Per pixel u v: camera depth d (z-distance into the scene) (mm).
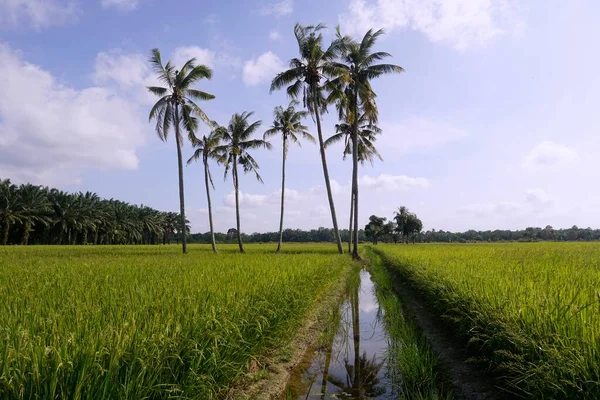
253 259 15500
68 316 4223
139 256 20016
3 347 3010
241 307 5602
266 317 6109
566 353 3617
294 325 7480
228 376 4570
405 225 79312
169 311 4699
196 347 4004
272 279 8352
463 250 23453
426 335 7301
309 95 23781
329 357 6453
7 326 3723
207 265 12125
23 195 52875
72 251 29172
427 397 4625
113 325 3955
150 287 6793
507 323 4742
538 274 8305
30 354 2982
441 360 5867
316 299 10625
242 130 32281
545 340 3996
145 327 3904
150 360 3453
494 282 7012
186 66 23469
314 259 15461
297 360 6227
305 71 22703
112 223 71562
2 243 51062
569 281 7031
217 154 30406
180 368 3838
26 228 53719
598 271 9203
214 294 6109
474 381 5094
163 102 23297
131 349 3443
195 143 28984
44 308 4809
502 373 4734
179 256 19453
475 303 5984
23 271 10562
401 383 5129
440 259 14922
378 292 12789
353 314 9789
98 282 7805
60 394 2799
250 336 5414
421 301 10625
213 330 4523
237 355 4859
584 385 3330
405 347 6250
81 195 68188
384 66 22953
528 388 3936
